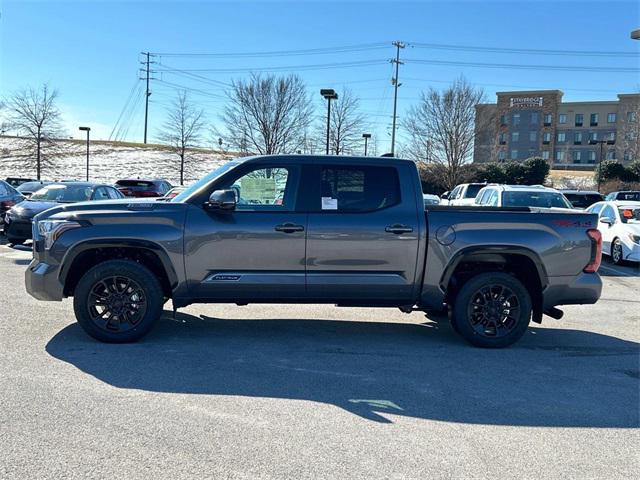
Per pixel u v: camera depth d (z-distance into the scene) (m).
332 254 5.89
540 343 6.50
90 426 3.91
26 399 4.36
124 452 3.55
